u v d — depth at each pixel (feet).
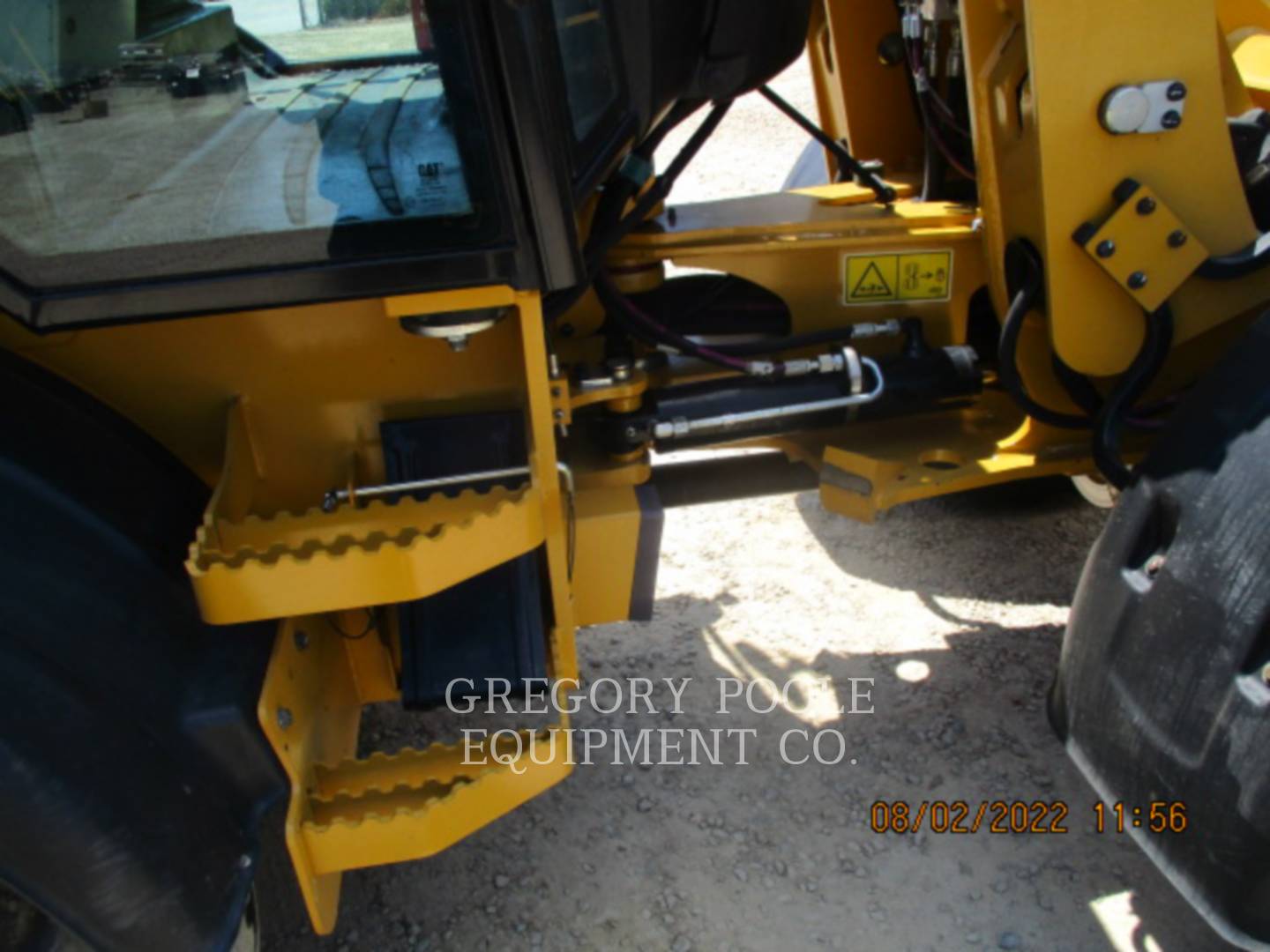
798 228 6.43
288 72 3.74
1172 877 4.60
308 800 4.53
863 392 6.14
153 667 4.07
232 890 4.05
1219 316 5.72
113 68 3.62
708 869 5.95
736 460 6.86
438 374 4.90
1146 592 4.75
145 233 3.84
